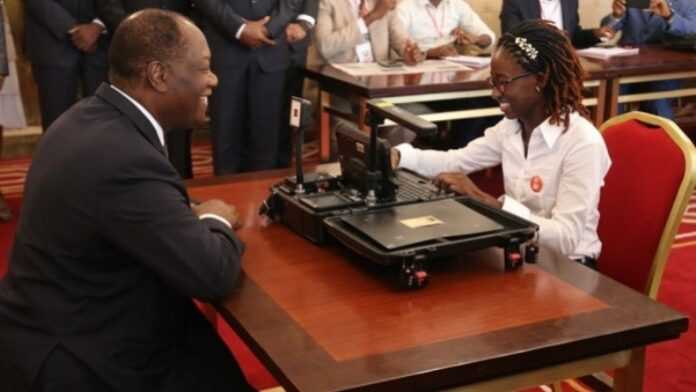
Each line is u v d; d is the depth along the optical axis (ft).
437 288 5.16
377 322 4.68
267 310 4.84
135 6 12.59
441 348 4.37
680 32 16.01
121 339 5.02
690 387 8.50
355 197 6.05
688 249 12.12
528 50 6.40
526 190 6.90
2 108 14.40
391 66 13.60
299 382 4.02
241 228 6.21
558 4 15.87
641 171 6.64
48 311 4.98
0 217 13.01
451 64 13.85
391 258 5.02
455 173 6.87
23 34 14.94
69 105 13.28
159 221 4.84
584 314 4.79
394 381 4.06
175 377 5.26
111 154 4.87
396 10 14.92
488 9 18.53
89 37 12.85
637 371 5.02
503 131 7.36
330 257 5.65
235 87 12.80
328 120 13.35
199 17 12.79
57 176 4.93
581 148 6.48
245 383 5.73
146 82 5.18
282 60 13.06
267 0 12.78
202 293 4.91
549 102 6.58
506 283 5.23
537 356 4.39
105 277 5.00
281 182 6.59
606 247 6.84
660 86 16.22
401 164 7.54
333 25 14.14
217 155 13.08
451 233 5.35
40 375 4.94
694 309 10.23
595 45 15.93
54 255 4.97
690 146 6.41
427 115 12.62
